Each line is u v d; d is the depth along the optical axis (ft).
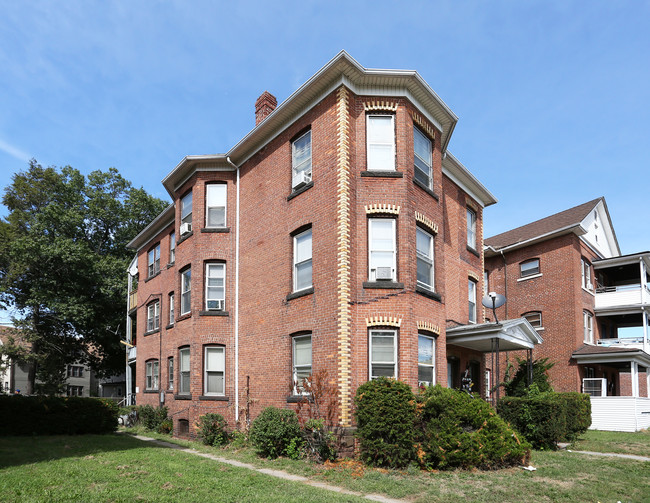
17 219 118.11
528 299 85.71
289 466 36.78
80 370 203.31
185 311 61.57
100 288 111.04
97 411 59.67
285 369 46.70
